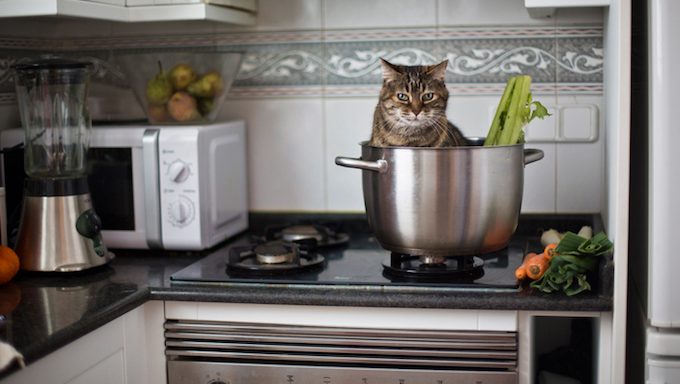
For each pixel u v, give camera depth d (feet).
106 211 6.86
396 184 5.72
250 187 7.86
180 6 6.77
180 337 5.91
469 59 7.39
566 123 7.27
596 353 5.82
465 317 5.61
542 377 6.82
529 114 5.96
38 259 6.21
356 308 5.70
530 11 6.81
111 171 6.81
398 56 7.49
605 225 6.80
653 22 5.00
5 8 6.13
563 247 5.68
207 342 5.90
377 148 5.77
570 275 5.55
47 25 7.90
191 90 6.95
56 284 6.01
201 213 6.70
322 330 5.75
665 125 5.01
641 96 5.59
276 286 5.85
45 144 6.32
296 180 7.79
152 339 5.95
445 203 5.67
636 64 5.83
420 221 5.72
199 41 7.80
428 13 7.41
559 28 7.24
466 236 5.75
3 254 5.94
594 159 7.30
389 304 5.57
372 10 7.48
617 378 5.41
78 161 6.40
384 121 6.35
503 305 5.48
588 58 7.23
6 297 5.67
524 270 5.70
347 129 7.65
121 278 6.15
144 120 7.61
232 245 7.23
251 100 7.77
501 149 5.67
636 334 6.00
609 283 5.49
